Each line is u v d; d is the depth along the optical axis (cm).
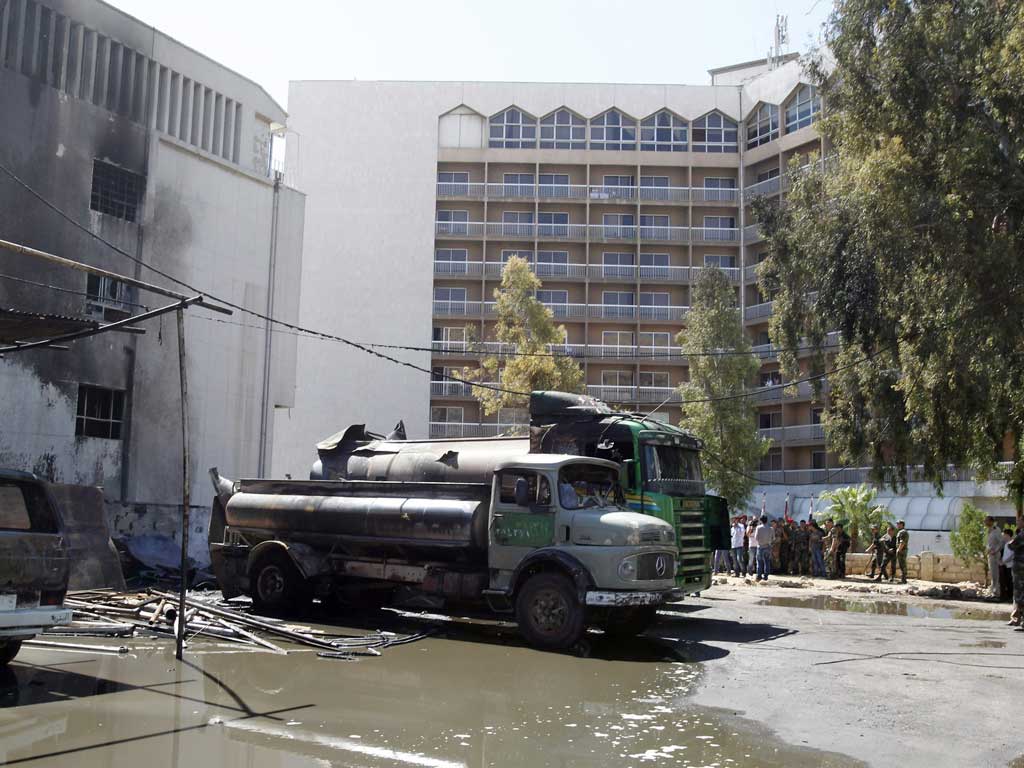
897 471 2545
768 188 5859
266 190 3017
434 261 6006
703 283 3956
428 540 1307
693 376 3928
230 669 951
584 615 1139
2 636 810
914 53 1825
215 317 2762
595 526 1162
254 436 2884
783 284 2431
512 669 1005
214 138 2870
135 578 2000
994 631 1470
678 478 1472
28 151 2233
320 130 6075
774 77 6053
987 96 1731
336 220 5972
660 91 6328
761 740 694
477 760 618
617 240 6100
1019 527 1577
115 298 2450
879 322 2078
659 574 1183
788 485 5459
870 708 823
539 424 1532
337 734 677
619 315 6059
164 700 781
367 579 1438
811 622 1589
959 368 1881
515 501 1234
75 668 930
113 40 2511
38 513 869
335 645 1112
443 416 5903
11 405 2161
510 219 6184
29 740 635
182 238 2667
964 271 1789
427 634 1287
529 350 3594
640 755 642
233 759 602
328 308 5862
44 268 2245
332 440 1759
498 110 6222
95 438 2358
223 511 1672
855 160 2056
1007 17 1761
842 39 1995
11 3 2238
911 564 2850
